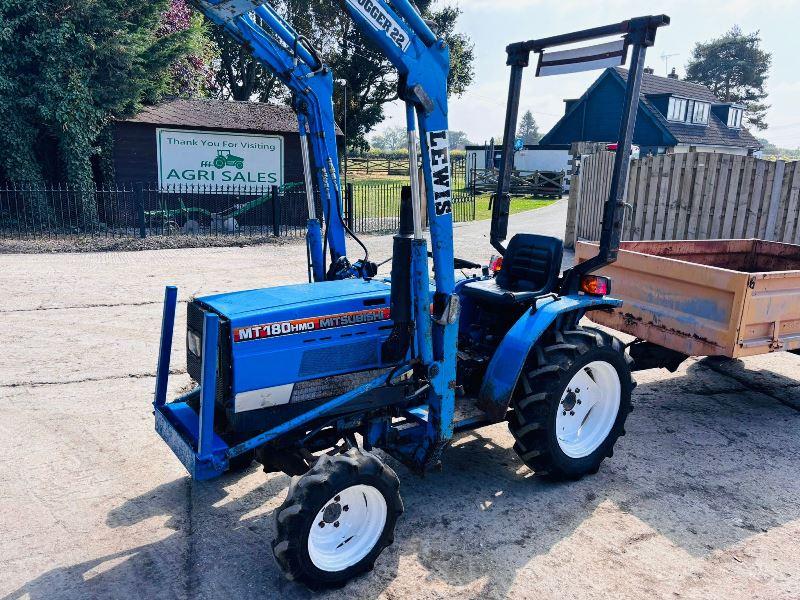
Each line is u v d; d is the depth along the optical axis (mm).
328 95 4340
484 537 3477
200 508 3746
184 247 13102
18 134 14516
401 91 3148
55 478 4023
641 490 3996
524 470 4254
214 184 16453
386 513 3137
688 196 10250
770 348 4684
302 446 3445
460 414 3836
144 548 3359
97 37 15086
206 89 25844
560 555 3328
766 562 3293
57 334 6852
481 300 4312
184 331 6996
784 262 6410
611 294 5555
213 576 3154
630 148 3816
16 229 14328
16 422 4762
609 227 3971
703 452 4539
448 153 3322
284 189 17000
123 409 5012
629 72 3658
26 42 14047
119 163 15648
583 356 3916
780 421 5113
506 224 4684
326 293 3619
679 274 4832
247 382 3191
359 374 3547
